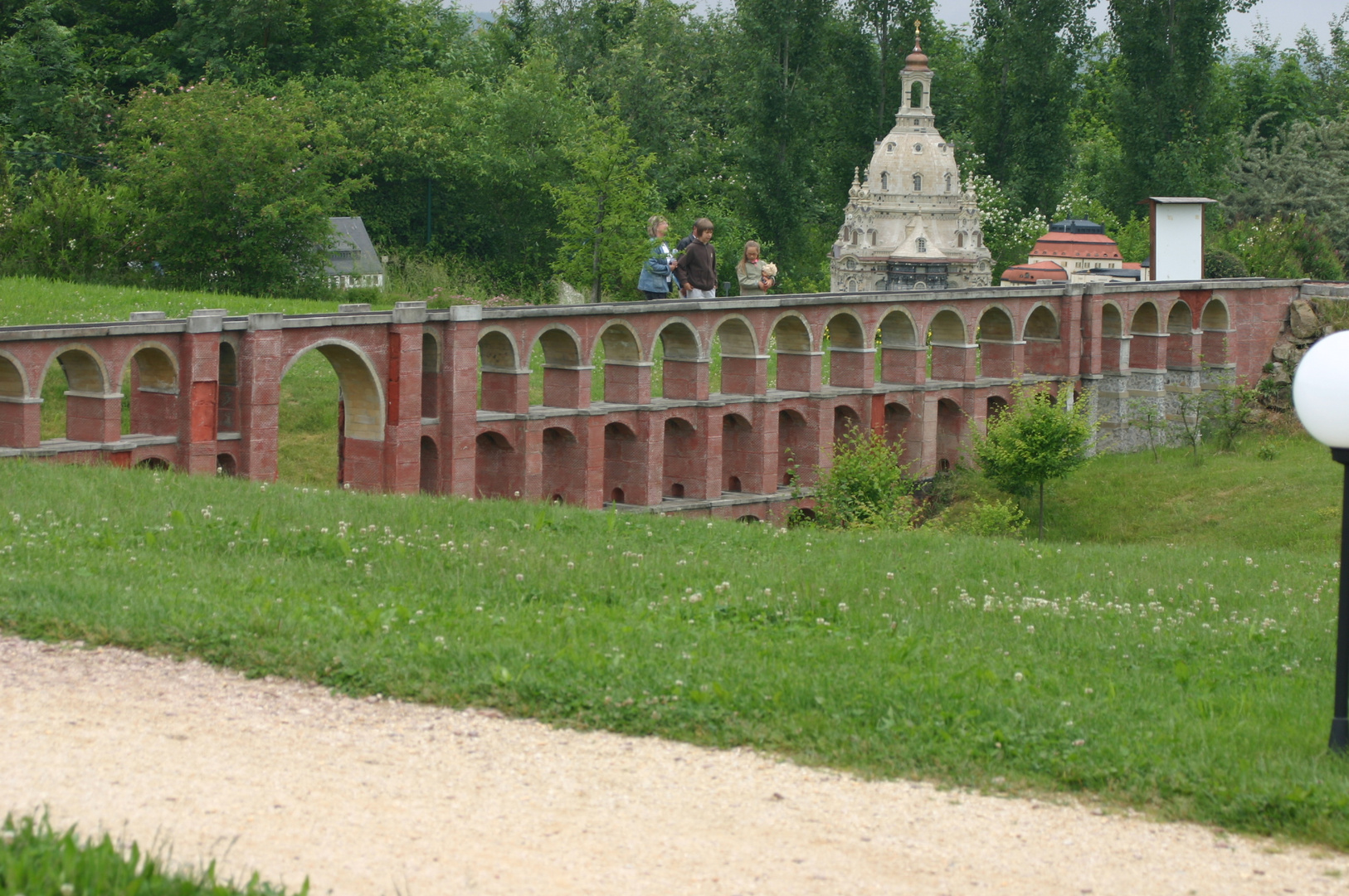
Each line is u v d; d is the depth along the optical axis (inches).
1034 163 5930.1
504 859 640.4
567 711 848.3
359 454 2431.1
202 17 5172.2
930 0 5885.8
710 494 3004.4
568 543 1491.1
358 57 5703.7
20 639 923.4
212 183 3961.6
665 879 630.5
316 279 4170.8
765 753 807.1
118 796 678.5
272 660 897.5
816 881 641.6
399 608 1038.4
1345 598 885.2
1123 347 3895.2
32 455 1985.7
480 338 2610.7
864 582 1392.7
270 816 670.5
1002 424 3161.9
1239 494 3302.2
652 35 6919.3
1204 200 4082.2
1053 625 1237.1
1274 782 789.9
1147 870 684.7
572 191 4658.0
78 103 4726.9
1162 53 5738.2
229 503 1492.4
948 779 784.9
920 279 4729.3
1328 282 4306.1
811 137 5762.8
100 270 3759.8
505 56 6771.7
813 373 3206.2
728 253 5511.8
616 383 2878.9
